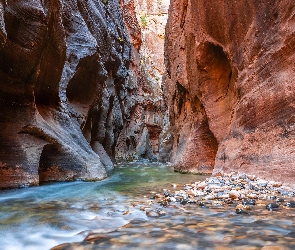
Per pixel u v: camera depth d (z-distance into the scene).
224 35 9.34
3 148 5.93
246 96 7.72
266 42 7.15
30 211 3.90
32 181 6.06
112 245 2.55
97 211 3.89
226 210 3.80
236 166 7.33
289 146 5.78
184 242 2.56
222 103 10.09
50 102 8.68
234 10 8.60
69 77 10.73
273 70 6.76
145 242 2.60
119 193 5.53
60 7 7.51
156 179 8.43
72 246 2.57
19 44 6.14
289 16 6.38
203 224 3.12
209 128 10.26
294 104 5.92
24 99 6.67
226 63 10.05
